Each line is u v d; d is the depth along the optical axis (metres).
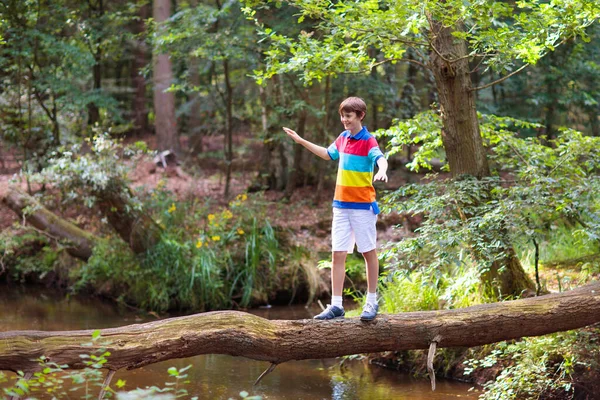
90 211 10.90
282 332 4.55
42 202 10.75
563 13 5.46
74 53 12.11
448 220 5.81
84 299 10.23
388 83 12.95
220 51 11.04
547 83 11.43
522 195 5.76
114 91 17.95
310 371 6.83
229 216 10.30
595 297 5.16
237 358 7.30
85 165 9.38
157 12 14.33
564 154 6.47
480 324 4.91
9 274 11.27
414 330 4.78
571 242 8.03
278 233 10.71
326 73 5.72
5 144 13.84
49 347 4.03
